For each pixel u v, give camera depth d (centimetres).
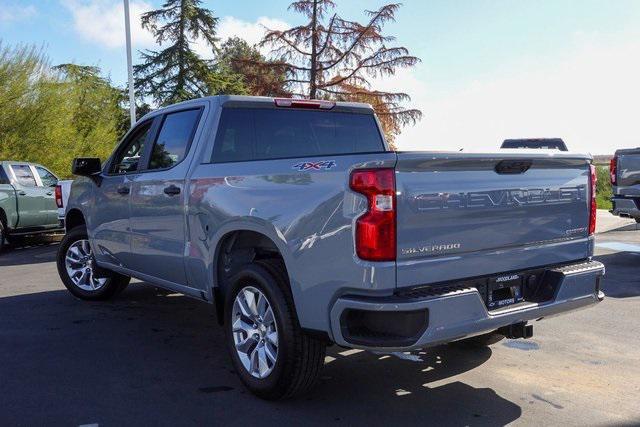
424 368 478
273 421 377
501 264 385
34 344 533
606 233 1355
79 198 675
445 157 347
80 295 704
